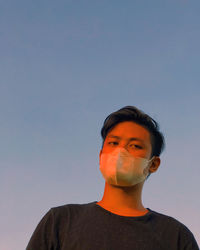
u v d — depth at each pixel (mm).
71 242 3023
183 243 3160
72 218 3240
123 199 3316
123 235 3051
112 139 3484
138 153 3402
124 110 3660
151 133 3594
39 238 3135
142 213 3301
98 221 3145
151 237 3086
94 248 2955
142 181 3428
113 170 3252
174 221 3318
